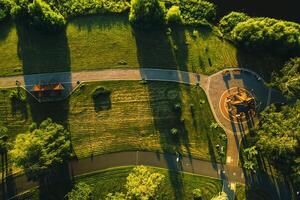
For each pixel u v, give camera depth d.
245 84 98.31
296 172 87.94
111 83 98.06
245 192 94.88
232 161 95.94
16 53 98.44
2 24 99.38
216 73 98.56
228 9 102.00
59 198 93.94
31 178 89.81
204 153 96.06
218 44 99.69
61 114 96.50
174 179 95.06
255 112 97.31
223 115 97.19
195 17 100.81
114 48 99.19
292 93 91.44
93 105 97.12
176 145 96.12
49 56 98.50
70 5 100.56
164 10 99.88
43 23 97.00
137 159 95.88
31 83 97.50
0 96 97.00
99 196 94.06
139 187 87.94
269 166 95.44
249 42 96.38
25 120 96.12
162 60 98.88
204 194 94.62
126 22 100.12
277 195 94.62
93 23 100.12
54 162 89.00
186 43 99.56
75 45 99.06
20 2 98.00
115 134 96.38
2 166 94.88
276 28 94.44
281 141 87.25
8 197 94.12
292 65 92.44
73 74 98.06
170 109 97.19
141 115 97.00
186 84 98.19
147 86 98.06
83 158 95.50
